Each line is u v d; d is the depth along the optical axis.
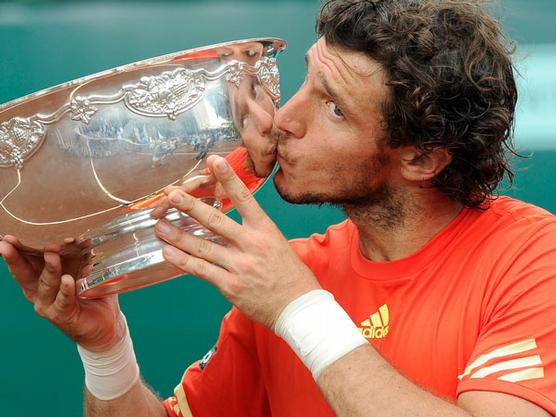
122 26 10.31
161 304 9.46
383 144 4.91
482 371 4.54
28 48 10.25
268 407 5.82
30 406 9.34
